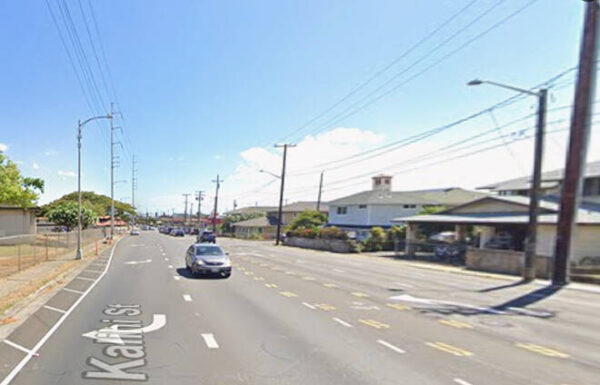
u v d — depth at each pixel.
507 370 6.55
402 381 5.98
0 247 34.59
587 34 17.42
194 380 5.87
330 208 58.41
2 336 8.05
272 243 56.66
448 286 17.06
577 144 17.84
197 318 9.80
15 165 35.44
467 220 27.31
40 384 5.63
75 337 8.00
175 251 34.97
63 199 97.25
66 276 17.81
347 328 9.10
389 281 18.11
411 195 51.88
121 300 12.08
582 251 23.11
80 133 25.83
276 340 8.00
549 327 9.84
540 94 19.03
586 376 6.35
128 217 141.50
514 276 21.30
